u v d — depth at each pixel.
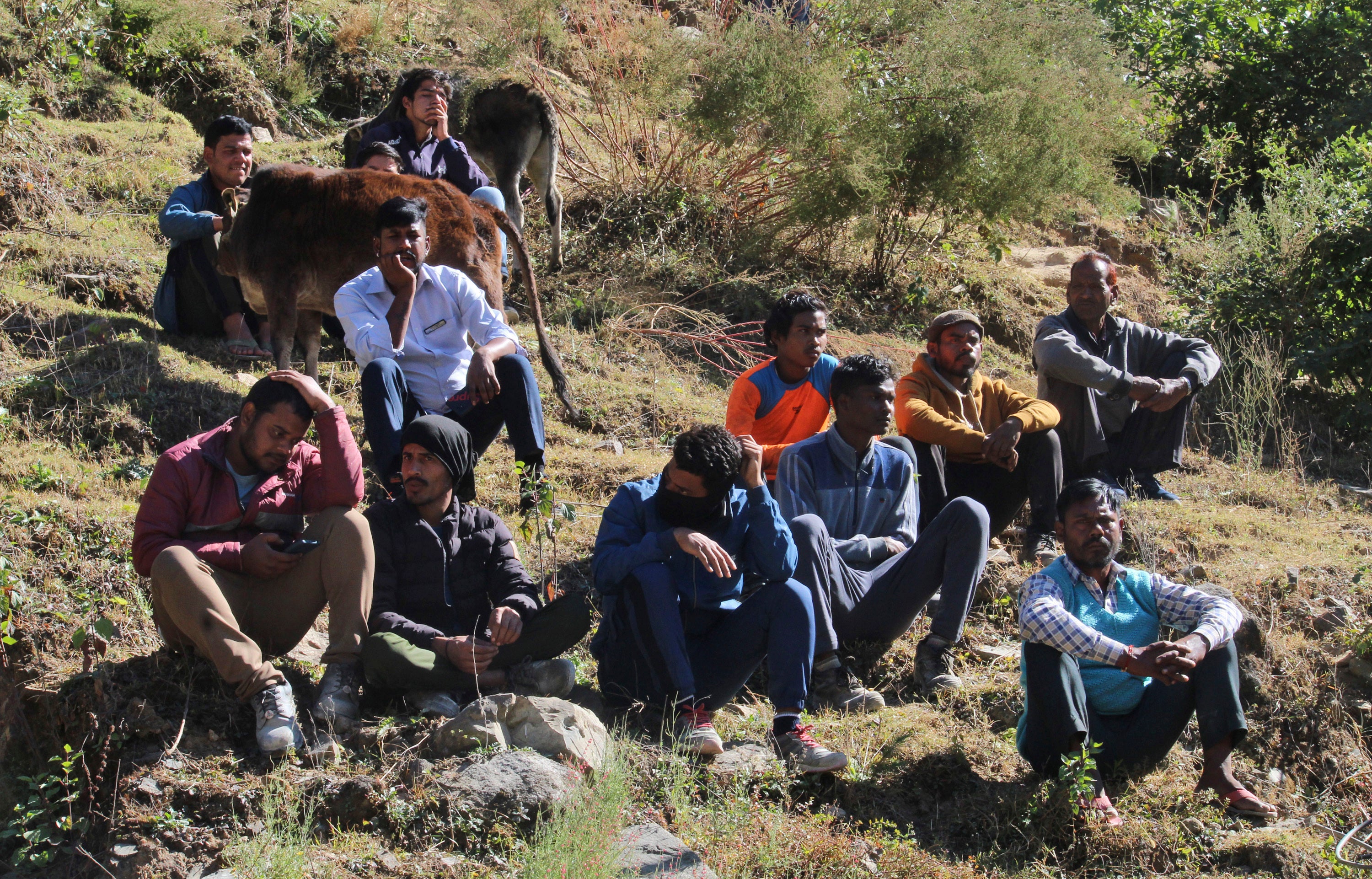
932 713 4.79
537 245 9.14
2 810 3.97
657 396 7.43
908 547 5.13
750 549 4.45
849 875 3.70
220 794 3.68
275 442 4.10
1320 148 11.66
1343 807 4.64
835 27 9.45
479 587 4.39
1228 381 8.77
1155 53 12.66
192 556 3.92
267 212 6.03
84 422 5.84
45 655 4.36
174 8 10.10
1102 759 4.38
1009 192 9.28
